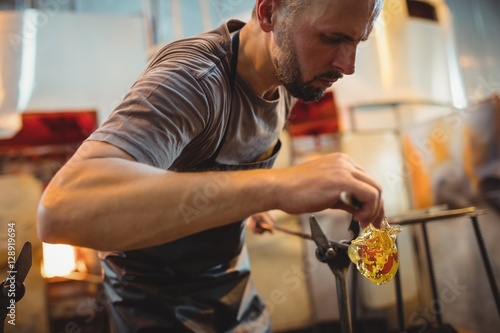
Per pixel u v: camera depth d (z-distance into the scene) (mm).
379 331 2482
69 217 546
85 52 2660
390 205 2580
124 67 2725
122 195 543
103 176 559
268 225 1240
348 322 753
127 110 643
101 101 2648
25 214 2232
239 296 1062
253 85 871
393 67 3021
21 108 2523
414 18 3146
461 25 4262
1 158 2709
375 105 3061
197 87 724
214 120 792
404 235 2514
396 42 3045
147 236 549
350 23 669
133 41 2773
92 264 2320
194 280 1009
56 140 3088
